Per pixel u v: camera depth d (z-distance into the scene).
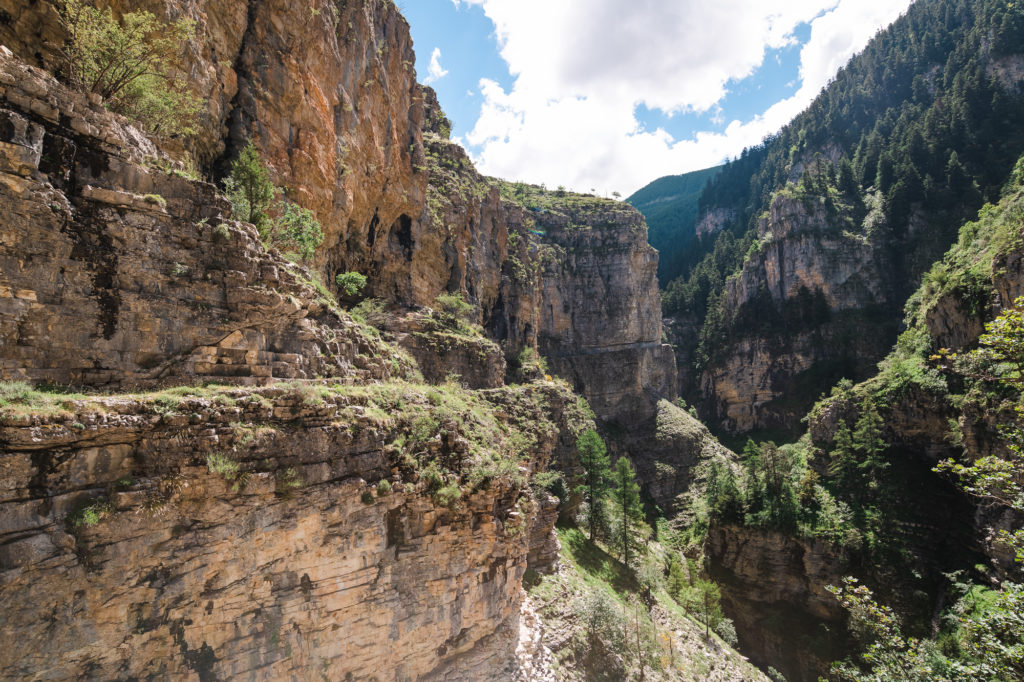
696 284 196.62
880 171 157.50
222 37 29.34
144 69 20.23
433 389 27.14
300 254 29.70
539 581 39.53
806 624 67.44
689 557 80.12
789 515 73.81
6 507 10.84
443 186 68.62
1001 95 152.00
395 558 17.80
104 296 14.53
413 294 56.84
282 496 14.99
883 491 73.44
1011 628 13.73
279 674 14.73
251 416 14.84
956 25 198.50
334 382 20.41
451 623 19.52
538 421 54.69
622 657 36.22
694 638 48.44
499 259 81.44
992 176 138.75
